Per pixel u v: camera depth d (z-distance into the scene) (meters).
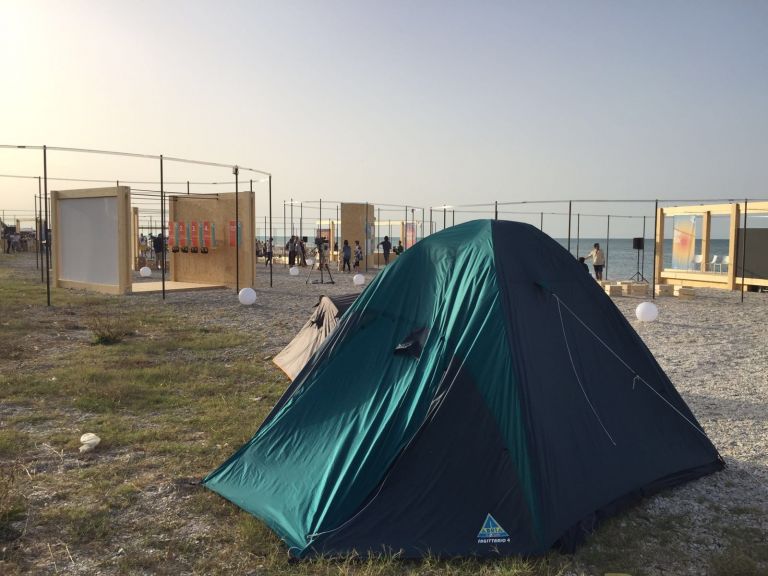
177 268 21.08
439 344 4.17
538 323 4.23
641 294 19.16
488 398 3.89
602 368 4.51
